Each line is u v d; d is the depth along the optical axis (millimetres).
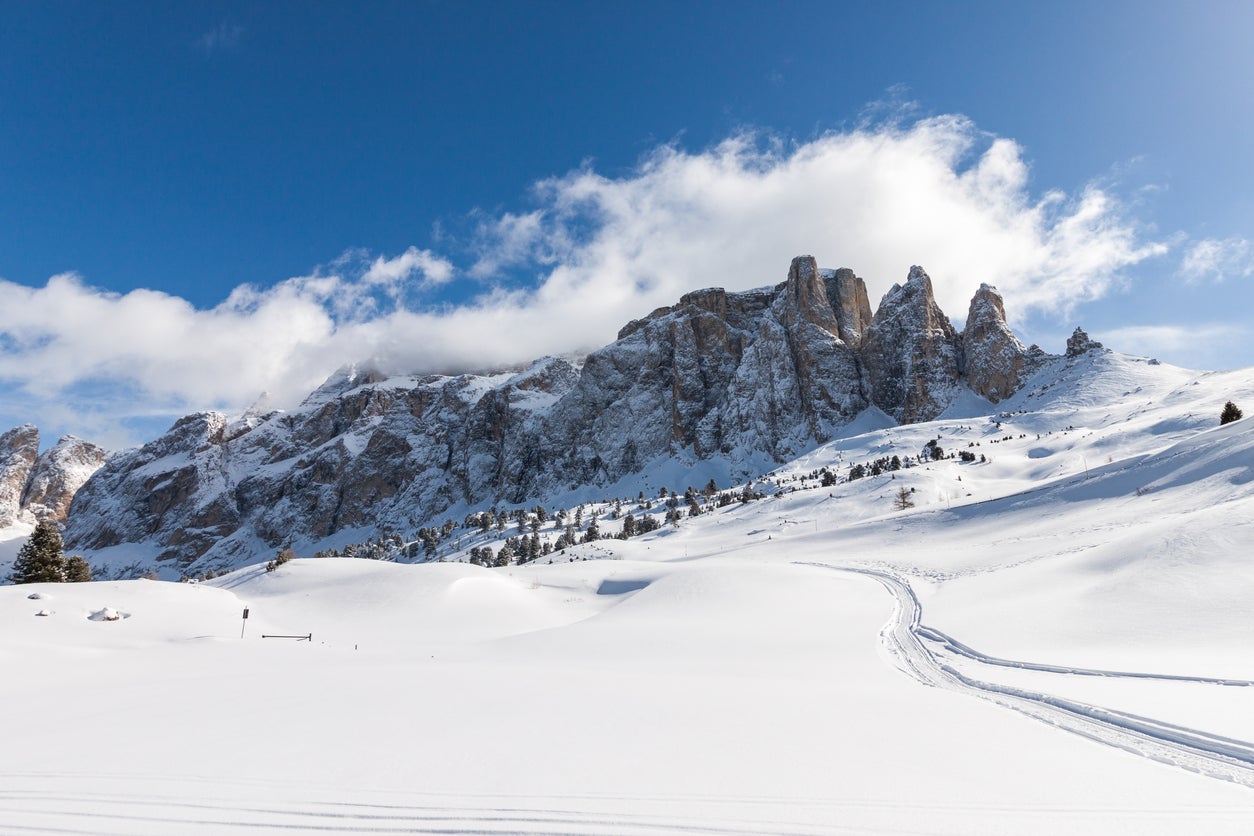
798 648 31000
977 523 87375
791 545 105062
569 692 18641
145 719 15453
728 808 8766
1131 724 13969
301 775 10195
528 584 84375
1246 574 29078
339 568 79500
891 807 8852
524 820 8344
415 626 57500
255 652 35594
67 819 8422
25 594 49375
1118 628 26391
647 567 91625
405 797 9164
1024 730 13781
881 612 41125
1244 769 11109
